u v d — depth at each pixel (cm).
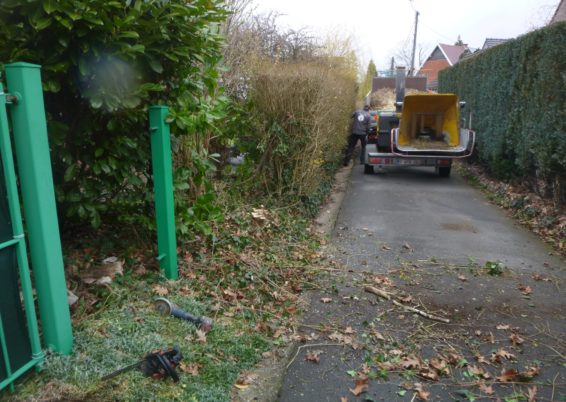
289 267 507
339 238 656
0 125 226
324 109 782
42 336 283
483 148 1149
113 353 274
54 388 244
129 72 333
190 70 398
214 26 426
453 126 1181
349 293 462
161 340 296
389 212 818
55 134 321
